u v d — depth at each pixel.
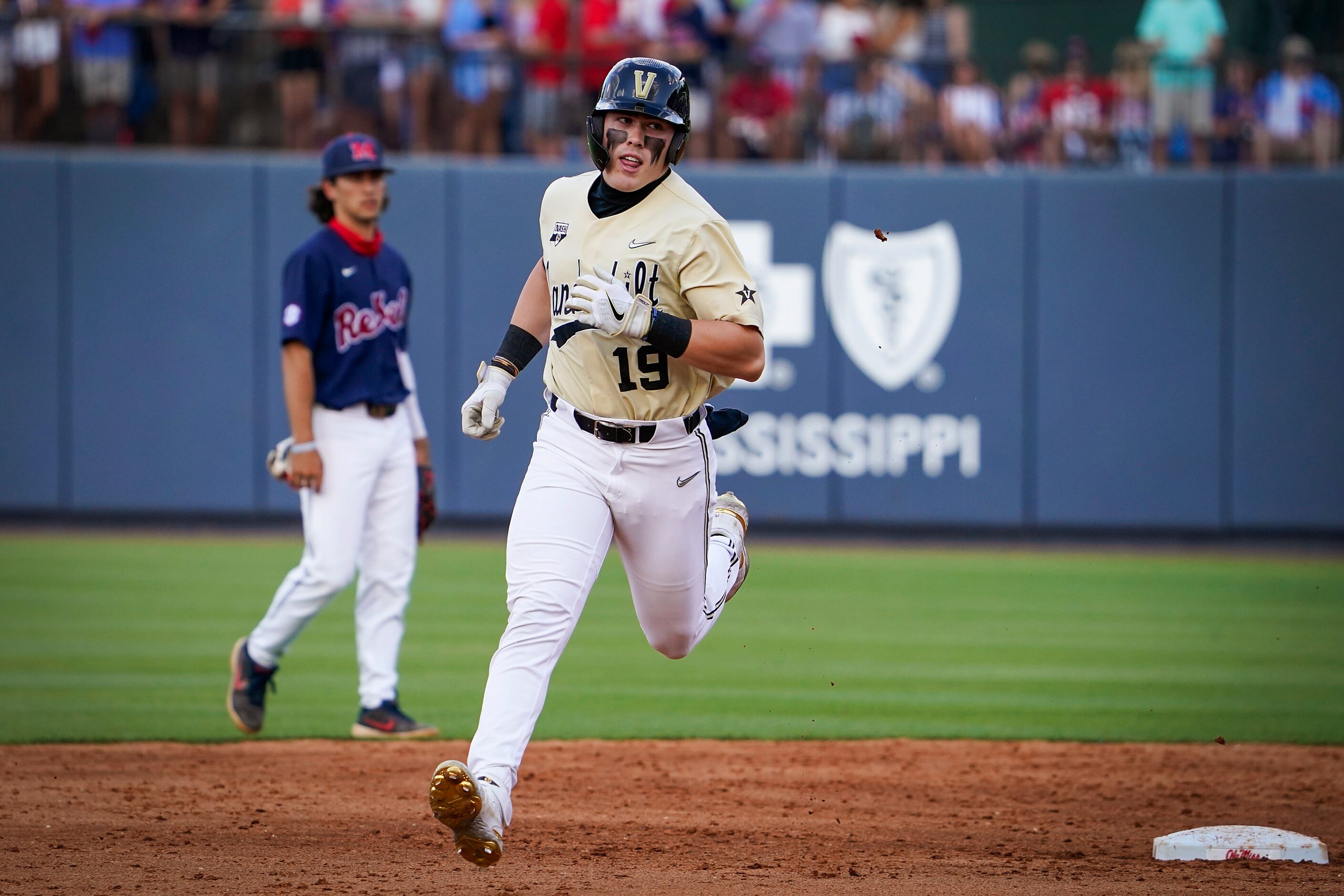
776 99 49.09
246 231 46.81
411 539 20.86
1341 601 36.25
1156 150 48.38
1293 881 13.79
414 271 47.09
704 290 13.13
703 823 16.12
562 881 13.61
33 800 16.69
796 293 47.56
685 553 13.98
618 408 13.30
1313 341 46.16
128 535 46.56
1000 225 47.06
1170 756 20.14
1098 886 13.56
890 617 33.47
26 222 46.75
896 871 14.12
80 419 47.06
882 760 19.75
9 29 47.62
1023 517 47.41
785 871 14.07
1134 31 56.34
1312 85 48.06
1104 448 47.09
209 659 27.23
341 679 26.03
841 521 47.91
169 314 46.91
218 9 50.03
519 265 47.09
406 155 48.16
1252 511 46.62
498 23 51.09
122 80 47.84
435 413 47.31
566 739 20.98
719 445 47.78
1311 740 21.22
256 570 38.91
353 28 47.88
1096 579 39.84
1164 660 28.44
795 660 28.34
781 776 18.67
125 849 14.53
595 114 13.27
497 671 12.96
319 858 14.34
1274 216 46.19
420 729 20.75
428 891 13.18
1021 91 49.12
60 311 46.84
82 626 30.75
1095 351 47.03
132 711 22.52
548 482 13.45
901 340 47.47
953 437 47.47
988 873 14.05
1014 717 22.92
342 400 19.88
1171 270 46.66
